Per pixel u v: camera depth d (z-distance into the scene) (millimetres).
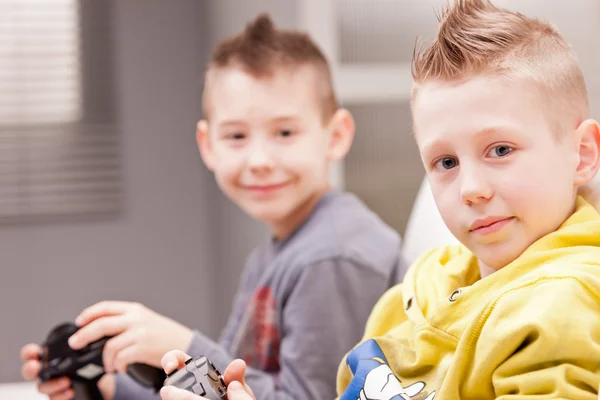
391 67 1930
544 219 606
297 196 1101
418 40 694
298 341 981
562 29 2014
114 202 2215
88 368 972
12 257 2170
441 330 638
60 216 2188
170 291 2248
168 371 666
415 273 758
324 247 1025
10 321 2166
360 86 1917
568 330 541
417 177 1944
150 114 2232
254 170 1079
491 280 620
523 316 559
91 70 2205
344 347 984
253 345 1073
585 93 647
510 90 597
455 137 606
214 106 1129
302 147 1096
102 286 2213
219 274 2232
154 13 2229
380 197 1938
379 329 773
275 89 1087
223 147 1111
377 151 1934
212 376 633
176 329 957
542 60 618
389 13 1927
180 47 2242
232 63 1113
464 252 740
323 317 987
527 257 607
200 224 2262
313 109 1115
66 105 2197
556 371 535
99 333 949
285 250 1072
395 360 678
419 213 1113
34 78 2184
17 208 2168
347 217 1075
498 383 560
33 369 993
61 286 2191
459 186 609
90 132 2207
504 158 595
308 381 959
